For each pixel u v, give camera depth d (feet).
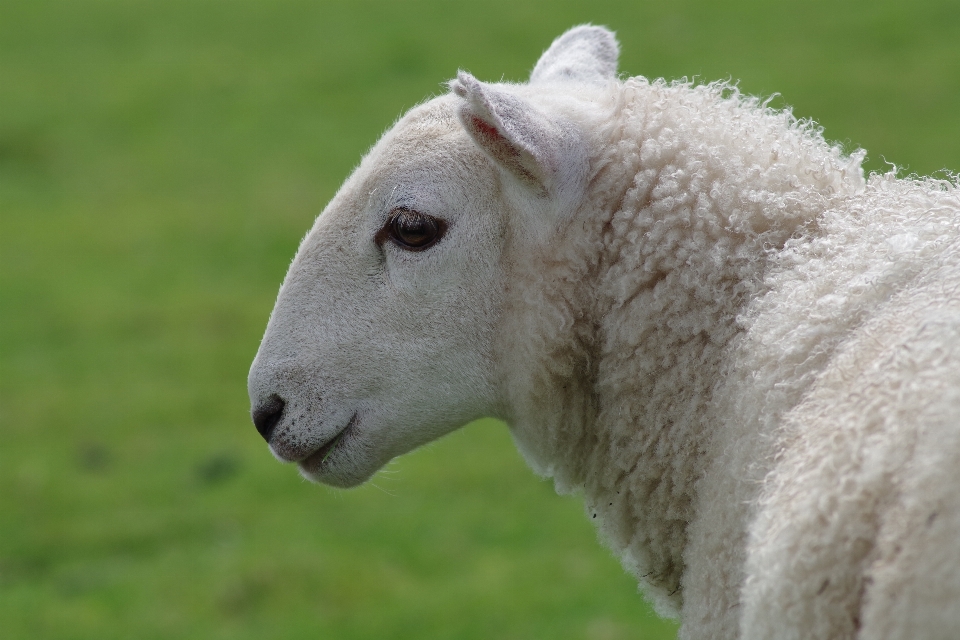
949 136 109.50
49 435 72.95
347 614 50.57
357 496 64.23
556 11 166.40
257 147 132.87
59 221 115.85
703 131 20.39
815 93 124.06
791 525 14.78
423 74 147.84
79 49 172.86
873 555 13.83
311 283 21.98
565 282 20.43
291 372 21.81
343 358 21.65
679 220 19.67
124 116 145.79
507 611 49.55
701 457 19.20
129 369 82.74
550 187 20.13
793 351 16.99
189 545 59.41
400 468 67.51
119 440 72.33
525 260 20.71
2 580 56.18
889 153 106.11
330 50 161.89
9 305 94.79
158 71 160.97
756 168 19.83
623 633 46.42
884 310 16.15
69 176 128.57
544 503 61.67
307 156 129.08
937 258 16.33
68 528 61.62
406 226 21.16
